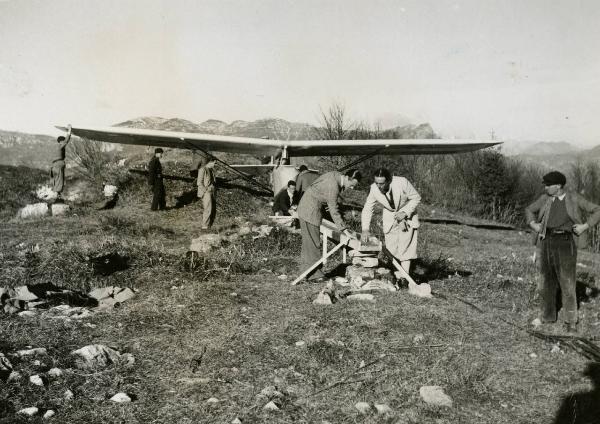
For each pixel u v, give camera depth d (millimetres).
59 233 10367
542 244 5734
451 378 4055
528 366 4441
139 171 16859
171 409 3475
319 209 7078
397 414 3494
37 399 3490
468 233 15820
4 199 15398
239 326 5180
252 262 8414
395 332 5070
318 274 7281
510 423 3449
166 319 5363
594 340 5254
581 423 3475
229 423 3299
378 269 7395
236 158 19578
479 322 5570
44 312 5434
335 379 4016
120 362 4230
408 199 6789
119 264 7582
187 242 10398
